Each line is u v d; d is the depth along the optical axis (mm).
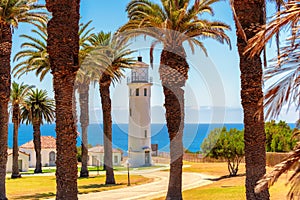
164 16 17453
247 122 11898
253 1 11742
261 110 6195
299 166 5480
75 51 13016
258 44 6277
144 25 17328
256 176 11719
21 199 23109
